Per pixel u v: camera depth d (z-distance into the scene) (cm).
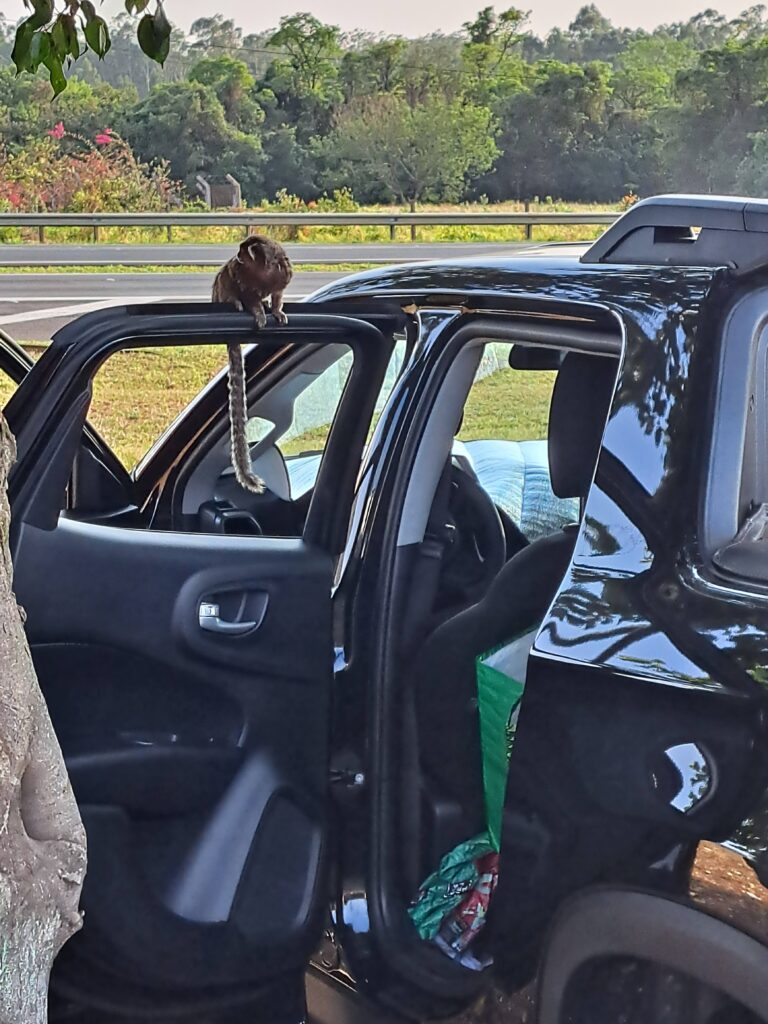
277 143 5222
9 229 2450
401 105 5288
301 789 252
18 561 227
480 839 261
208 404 329
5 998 196
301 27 6284
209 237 2444
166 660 241
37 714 199
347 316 256
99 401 718
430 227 2453
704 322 223
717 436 215
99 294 1623
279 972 245
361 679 252
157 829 241
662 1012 199
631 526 216
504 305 253
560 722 208
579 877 204
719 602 200
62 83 280
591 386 267
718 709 190
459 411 265
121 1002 238
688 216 247
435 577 261
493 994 225
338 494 262
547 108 5322
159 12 270
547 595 260
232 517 316
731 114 4556
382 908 244
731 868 184
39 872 200
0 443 194
